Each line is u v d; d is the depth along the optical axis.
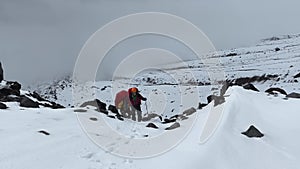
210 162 7.75
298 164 8.07
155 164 8.19
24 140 9.03
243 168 7.73
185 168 7.50
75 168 7.53
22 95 16.05
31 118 11.90
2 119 11.26
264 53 117.25
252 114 11.02
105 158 8.52
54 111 13.85
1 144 8.51
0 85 16.52
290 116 11.02
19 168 7.10
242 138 9.12
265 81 58.41
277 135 9.74
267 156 8.38
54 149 8.60
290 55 103.12
